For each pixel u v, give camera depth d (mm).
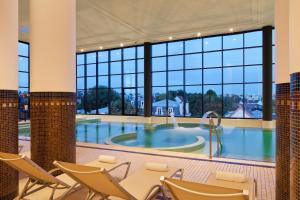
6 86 2680
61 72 3432
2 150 2625
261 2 7594
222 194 1411
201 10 8258
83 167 1990
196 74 12359
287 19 2385
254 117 11133
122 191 1938
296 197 1506
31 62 3467
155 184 2375
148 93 12844
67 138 3508
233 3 7691
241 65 11328
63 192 2527
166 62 12953
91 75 15148
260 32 10820
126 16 8773
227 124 11297
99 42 12594
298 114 1492
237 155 5977
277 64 2545
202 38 12016
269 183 3287
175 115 12883
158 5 7832
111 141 7293
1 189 2639
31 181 2674
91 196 2424
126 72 14047
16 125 2807
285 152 2416
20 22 9258
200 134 9297
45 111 3428
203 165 4141
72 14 3549
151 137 9031
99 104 14984
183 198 1632
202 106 12273
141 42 12781
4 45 2648
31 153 3502
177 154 4926
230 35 11414
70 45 3520
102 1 7453
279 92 2498
